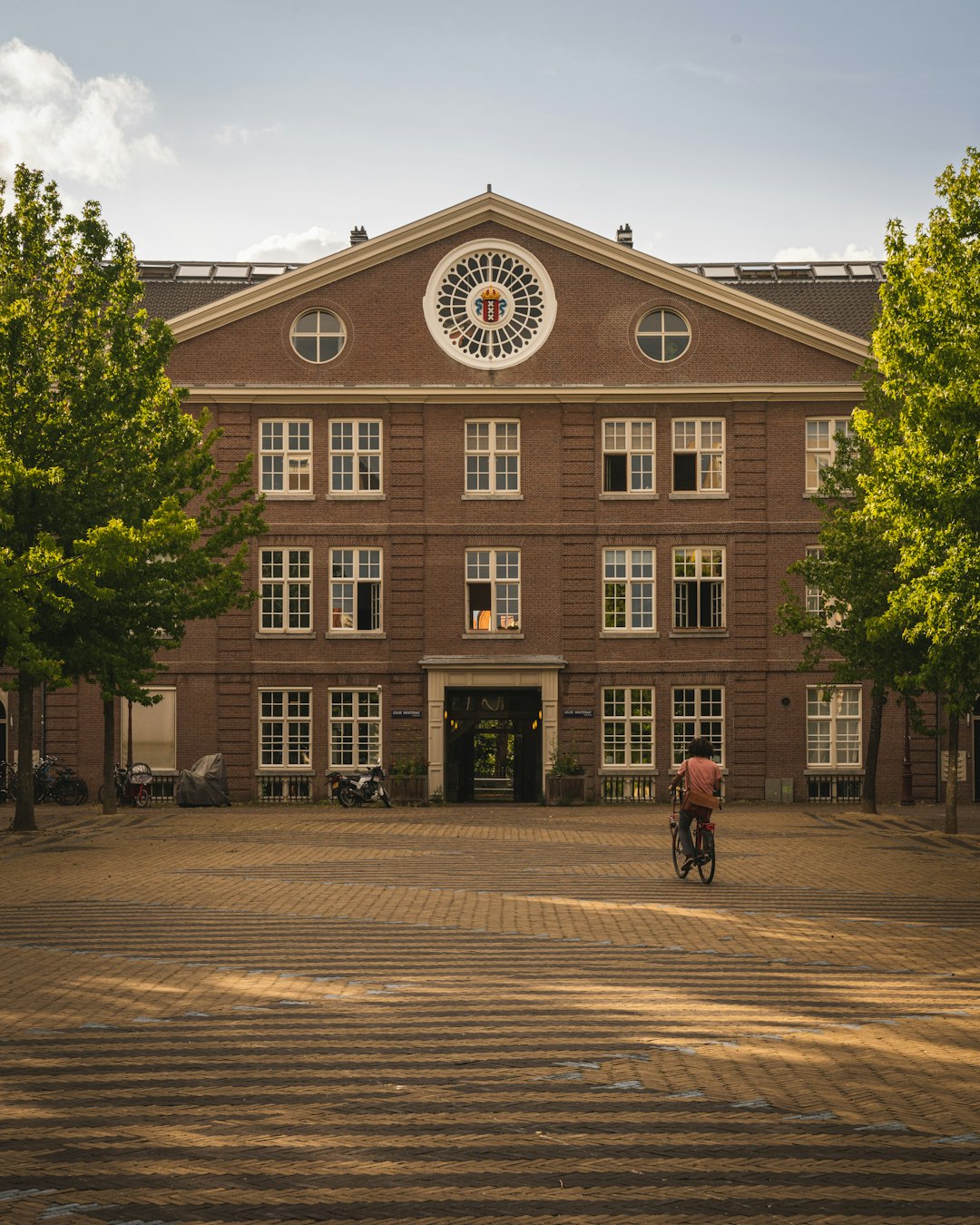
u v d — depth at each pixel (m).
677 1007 12.52
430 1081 9.91
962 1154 8.27
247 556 45.34
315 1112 9.13
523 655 45.28
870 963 14.98
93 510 31.42
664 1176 7.87
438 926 17.56
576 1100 9.41
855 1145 8.45
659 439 45.66
